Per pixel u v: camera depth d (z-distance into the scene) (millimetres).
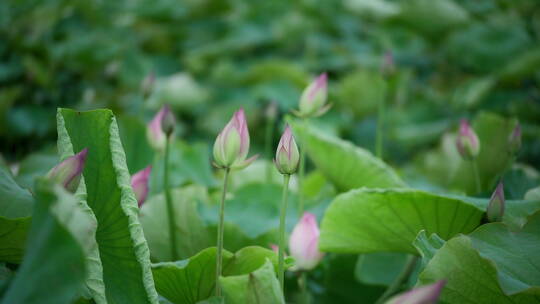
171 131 2342
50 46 5254
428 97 5699
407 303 1609
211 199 2654
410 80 5922
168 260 2330
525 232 2029
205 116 5355
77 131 1924
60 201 1633
